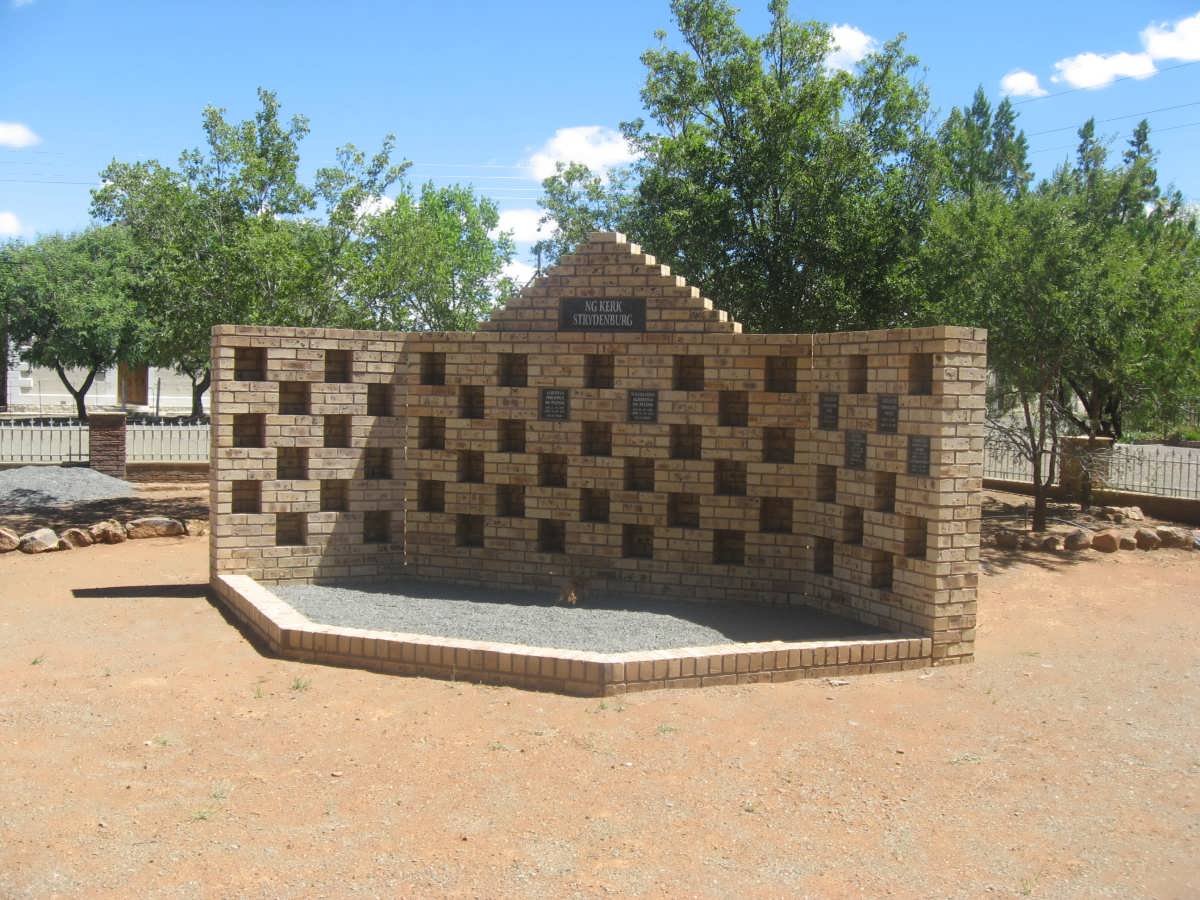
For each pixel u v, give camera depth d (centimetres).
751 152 1806
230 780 648
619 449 1129
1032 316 1545
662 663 835
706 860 550
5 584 1253
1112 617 1148
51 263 3700
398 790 636
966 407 917
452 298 3503
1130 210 2256
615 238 1129
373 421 1201
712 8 1864
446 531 1200
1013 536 1567
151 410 4922
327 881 521
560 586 1152
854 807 621
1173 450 2750
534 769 672
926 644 921
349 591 1150
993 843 574
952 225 1661
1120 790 651
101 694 816
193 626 1038
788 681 874
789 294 1823
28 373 4650
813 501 1072
